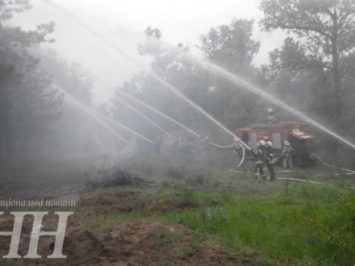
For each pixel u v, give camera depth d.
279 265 7.48
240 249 8.00
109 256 7.32
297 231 9.24
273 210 10.92
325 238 8.51
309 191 14.37
